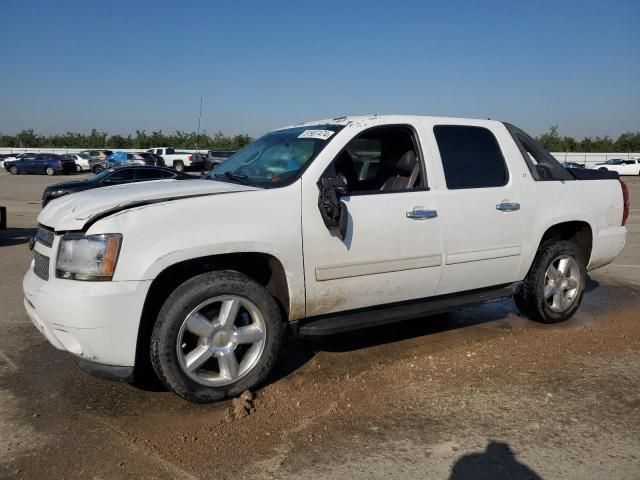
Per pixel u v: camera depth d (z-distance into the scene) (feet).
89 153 145.59
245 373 12.09
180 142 215.51
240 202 11.79
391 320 13.85
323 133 13.82
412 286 14.07
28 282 12.14
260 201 11.98
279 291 12.70
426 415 11.41
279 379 13.28
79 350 10.94
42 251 12.03
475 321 18.20
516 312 19.29
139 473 9.35
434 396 12.28
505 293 16.12
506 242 15.58
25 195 77.25
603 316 18.98
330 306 13.07
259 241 11.79
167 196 11.69
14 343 15.61
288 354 14.96
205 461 9.71
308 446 10.23
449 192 14.47
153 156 136.67
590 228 17.90
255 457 9.85
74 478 9.20
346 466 9.60
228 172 14.82
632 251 32.94
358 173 14.83
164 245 10.98
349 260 12.95
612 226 18.58
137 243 10.84
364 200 13.19
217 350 11.77
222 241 11.41
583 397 12.26
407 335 16.69
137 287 10.80
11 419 11.20
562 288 17.48
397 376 13.39
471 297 15.44
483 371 13.70
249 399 11.88
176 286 12.12
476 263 15.03
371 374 13.52
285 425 11.00
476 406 11.80
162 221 11.05
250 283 11.97
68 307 10.62
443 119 15.23
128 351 10.98
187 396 11.50
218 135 208.54
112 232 10.75
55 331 11.05
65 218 11.41
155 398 12.23
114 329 10.76
